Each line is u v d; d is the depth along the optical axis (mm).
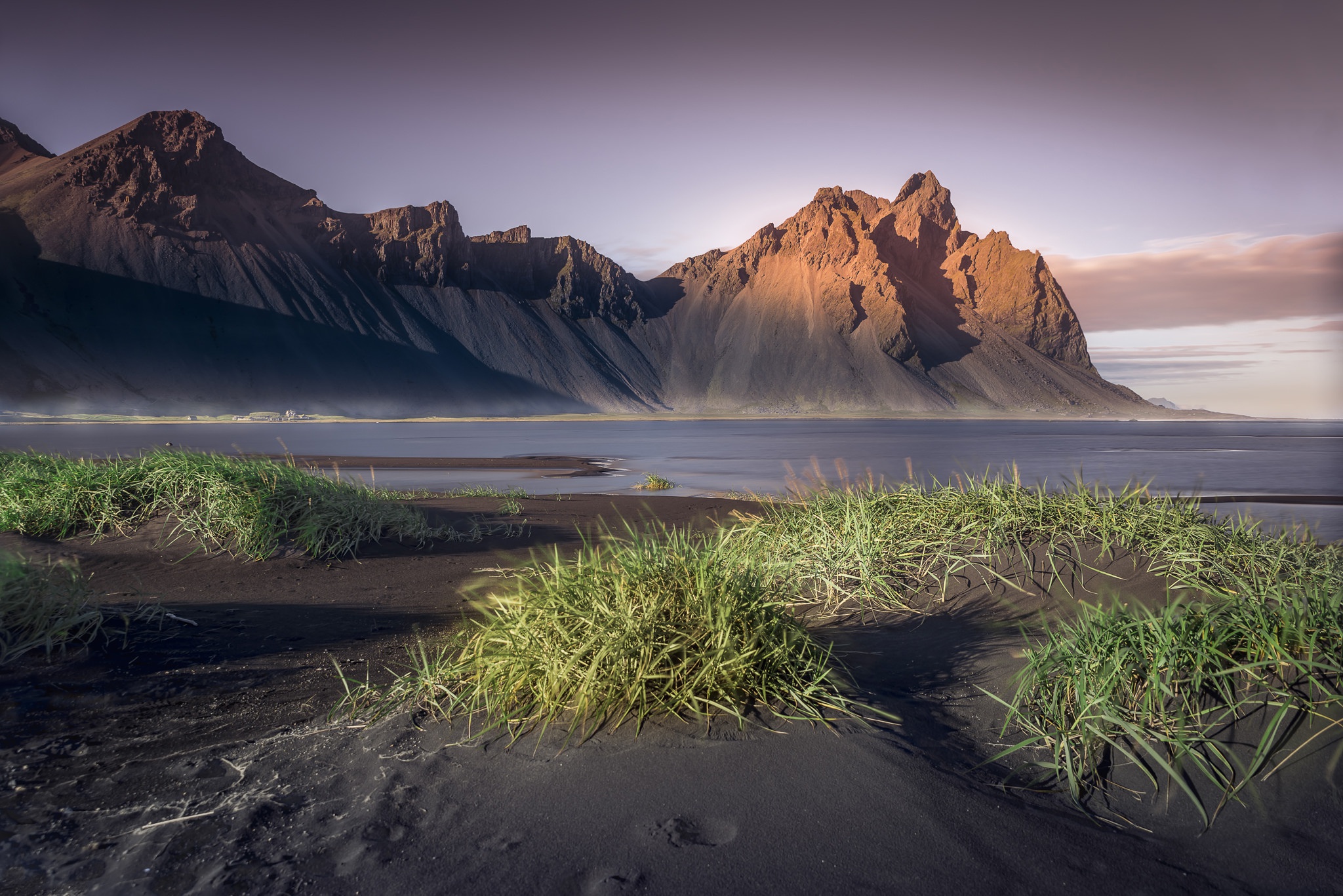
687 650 3033
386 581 6805
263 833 2160
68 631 4082
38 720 3051
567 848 2035
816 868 1928
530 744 2729
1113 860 2014
